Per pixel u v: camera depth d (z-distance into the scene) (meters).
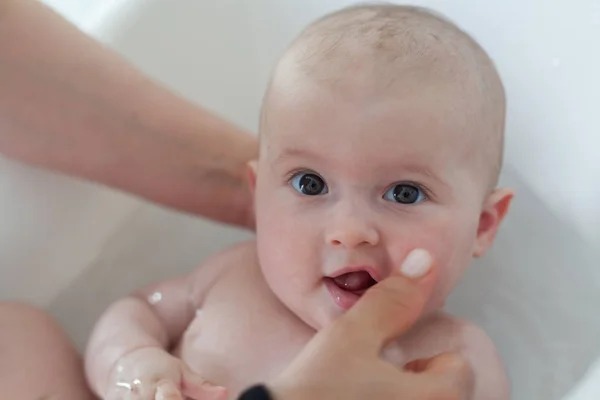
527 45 0.98
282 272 0.81
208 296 0.95
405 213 0.76
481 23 1.01
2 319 0.85
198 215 1.04
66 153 0.93
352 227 0.74
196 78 1.12
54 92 0.89
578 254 0.96
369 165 0.75
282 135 0.78
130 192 1.00
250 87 1.18
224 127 1.02
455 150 0.76
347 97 0.74
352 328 0.71
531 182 1.00
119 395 0.80
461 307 1.05
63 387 0.85
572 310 0.96
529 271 1.01
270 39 1.16
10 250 0.92
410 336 0.87
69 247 0.98
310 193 0.78
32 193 0.93
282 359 0.87
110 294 1.05
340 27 0.79
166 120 0.97
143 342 0.85
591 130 0.92
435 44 0.77
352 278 0.78
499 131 0.82
